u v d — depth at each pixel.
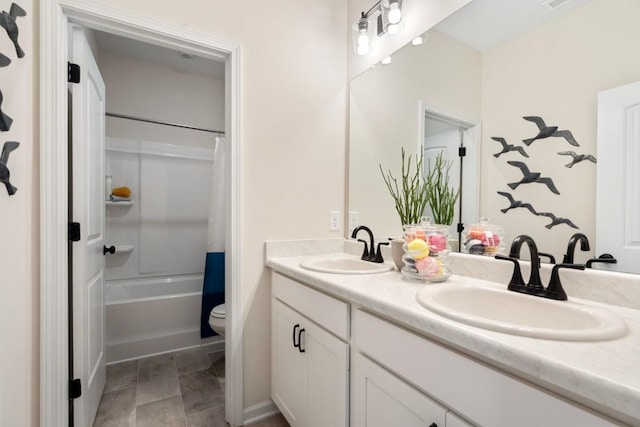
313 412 1.23
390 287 1.02
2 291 0.92
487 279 1.11
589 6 0.90
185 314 2.46
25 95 1.08
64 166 1.21
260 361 1.63
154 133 2.93
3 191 0.93
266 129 1.64
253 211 1.61
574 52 0.94
